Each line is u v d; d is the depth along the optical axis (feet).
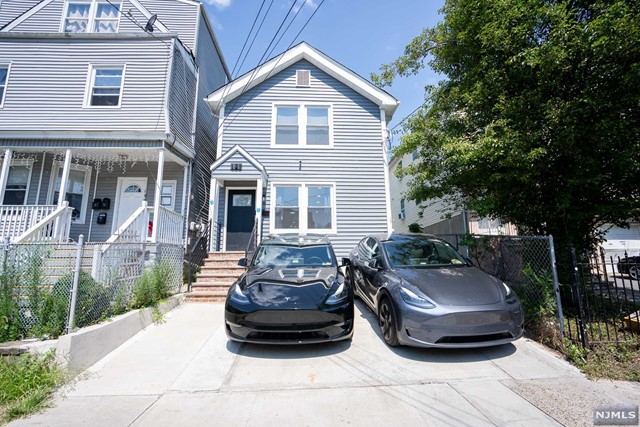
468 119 20.35
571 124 15.28
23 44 28.71
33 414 8.62
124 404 9.16
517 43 16.44
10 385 9.58
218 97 31.78
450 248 17.29
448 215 25.66
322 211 30.81
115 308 15.10
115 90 28.68
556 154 16.63
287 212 30.50
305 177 31.17
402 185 60.64
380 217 30.96
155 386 10.23
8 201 27.53
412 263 15.72
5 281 12.73
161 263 19.94
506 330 11.76
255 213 30.58
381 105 32.99
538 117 16.44
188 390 9.98
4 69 28.55
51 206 23.76
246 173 27.91
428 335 11.62
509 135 16.11
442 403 9.14
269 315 12.21
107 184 30.50
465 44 20.40
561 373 10.91
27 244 13.26
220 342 13.99
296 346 13.50
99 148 26.27
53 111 27.58
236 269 24.54
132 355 12.67
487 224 33.40
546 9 15.01
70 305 12.60
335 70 32.89
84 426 8.08
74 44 29.07
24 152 27.73
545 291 13.87
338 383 10.36
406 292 12.78
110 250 15.67
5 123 26.94
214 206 27.96
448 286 12.82
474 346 11.49
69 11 33.06
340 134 32.37
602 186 17.25
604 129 15.02
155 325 16.30
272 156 31.32
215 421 8.32
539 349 12.76
